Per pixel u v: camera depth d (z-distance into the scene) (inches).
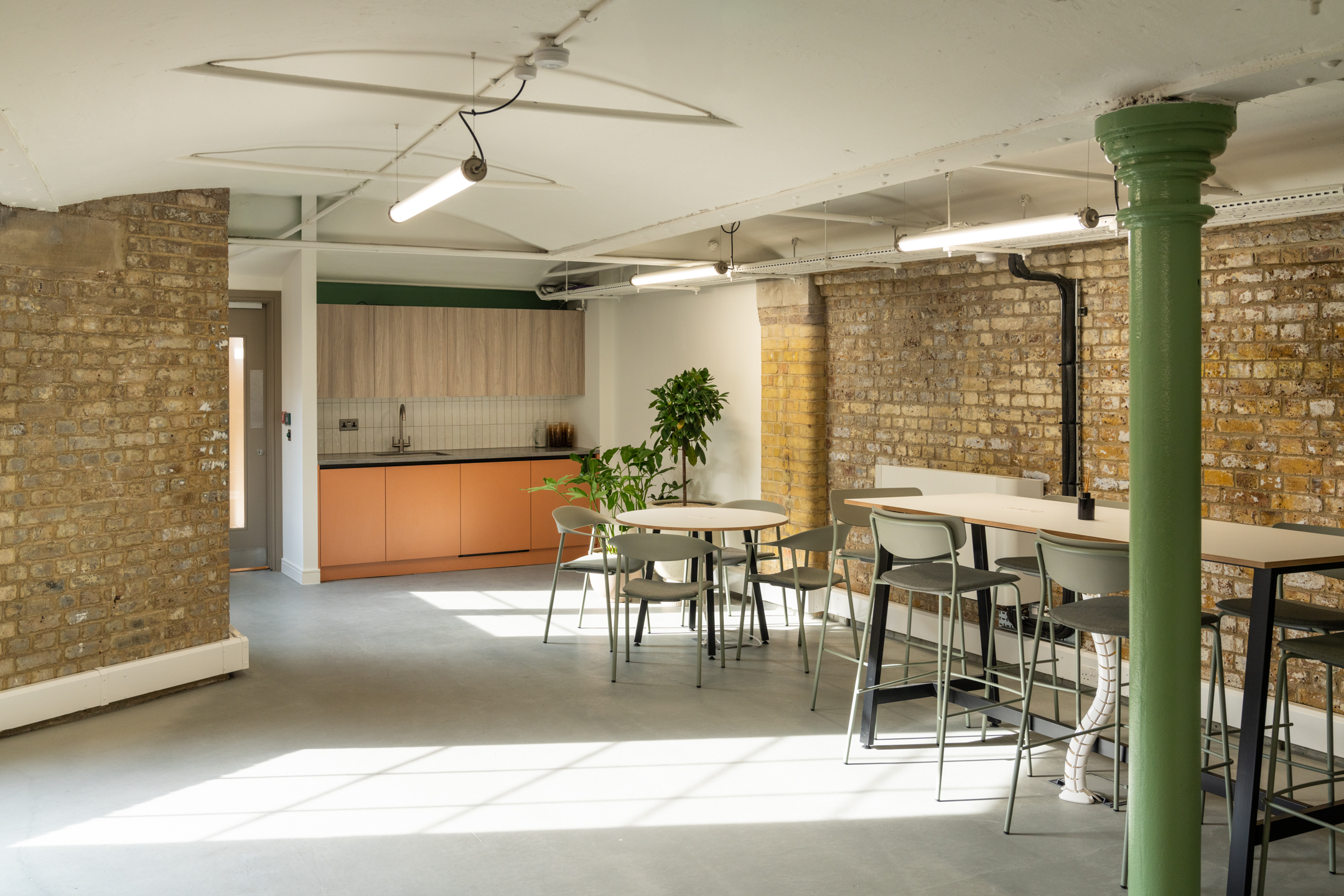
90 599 202.2
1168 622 114.6
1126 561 137.9
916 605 275.9
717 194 205.5
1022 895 132.0
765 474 317.7
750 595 324.5
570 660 247.3
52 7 102.7
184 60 132.3
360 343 362.3
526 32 135.6
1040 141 147.3
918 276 267.1
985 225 185.2
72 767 175.3
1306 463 189.2
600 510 384.2
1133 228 116.3
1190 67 110.7
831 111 152.6
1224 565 202.8
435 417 394.0
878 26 123.8
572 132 188.1
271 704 211.6
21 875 135.5
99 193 193.6
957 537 161.2
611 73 153.9
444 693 219.6
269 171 207.5
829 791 167.0
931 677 229.5
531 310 393.7
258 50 134.6
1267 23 100.8
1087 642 223.8
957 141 151.9
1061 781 171.9
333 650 254.8
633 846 146.1
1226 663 203.5
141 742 187.9
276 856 141.8
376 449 382.6
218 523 227.1
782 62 140.3
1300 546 138.3
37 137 144.9
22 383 189.6
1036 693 220.4
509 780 171.0
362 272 371.6
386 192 292.2
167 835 148.5
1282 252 191.0
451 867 138.9
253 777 171.5
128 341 207.0
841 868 139.4
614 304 393.7
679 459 355.9
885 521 172.9
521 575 357.1
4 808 157.9
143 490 211.0
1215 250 201.3
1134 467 116.6
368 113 180.7
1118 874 137.9
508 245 320.8
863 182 180.2
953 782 171.5
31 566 192.2
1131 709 118.5
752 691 222.8
